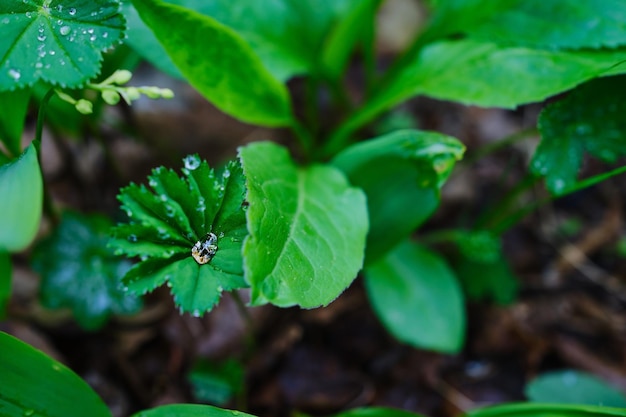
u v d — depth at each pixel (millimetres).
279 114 488
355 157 467
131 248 368
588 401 496
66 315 515
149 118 621
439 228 623
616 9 460
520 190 527
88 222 487
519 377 547
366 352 545
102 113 525
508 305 578
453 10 521
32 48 374
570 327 576
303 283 370
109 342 519
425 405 531
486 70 472
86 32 379
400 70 544
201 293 363
